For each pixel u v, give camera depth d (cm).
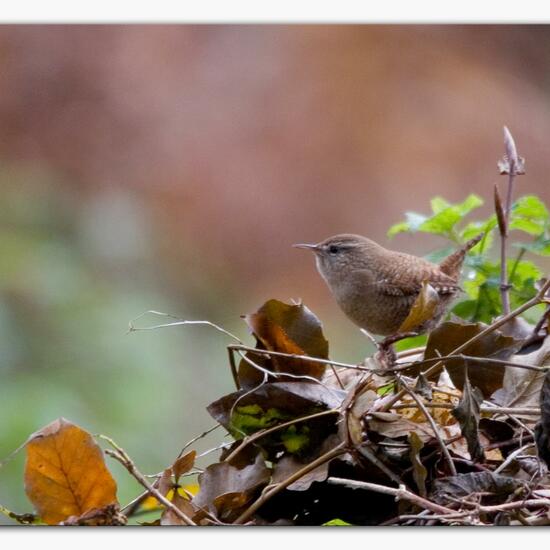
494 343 412
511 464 388
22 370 1073
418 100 1553
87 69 1519
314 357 422
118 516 371
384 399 409
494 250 717
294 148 1518
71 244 1377
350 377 454
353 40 1559
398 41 1560
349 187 1505
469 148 1530
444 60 1577
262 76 1546
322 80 1552
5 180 1427
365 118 1535
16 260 1220
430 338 420
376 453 391
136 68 1520
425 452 396
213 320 1399
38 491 375
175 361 1143
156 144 1509
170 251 1434
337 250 762
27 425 942
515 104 1555
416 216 583
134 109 1519
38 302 1180
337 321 1309
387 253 755
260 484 390
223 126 1523
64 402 994
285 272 1460
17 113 1470
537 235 557
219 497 384
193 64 1550
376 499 396
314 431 403
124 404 1041
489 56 1584
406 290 730
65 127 1489
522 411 405
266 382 408
